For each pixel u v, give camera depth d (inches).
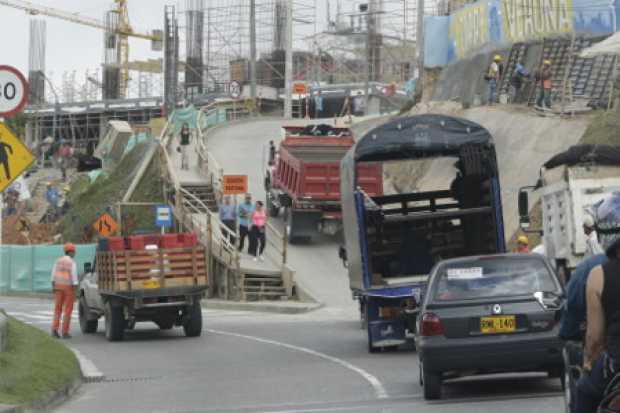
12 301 3769.7
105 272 2194.9
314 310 2859.3
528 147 3464.6
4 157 1326.3
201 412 1170.0
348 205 1870.1
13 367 1310.3
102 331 2442.2
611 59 3631.9
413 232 1859.0
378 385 1322.6
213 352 1887.3
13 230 5433.1
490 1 4419.3
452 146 1749.5
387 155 1817.2
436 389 1155.3
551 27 4013.3
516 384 1267.2
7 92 1330.0
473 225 1835.6
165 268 2155.5
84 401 1299.2
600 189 1738.4
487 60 4446.4
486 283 1165.7
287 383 1398.9
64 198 6205.7
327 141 3609.7
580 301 611.5
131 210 4355.3
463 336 1137.4
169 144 5177.2
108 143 7347.4
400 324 1731.1
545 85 3666.3
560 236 1784.0
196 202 4052.7
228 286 3257.9
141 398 1311.5
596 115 3316.9
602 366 570.6
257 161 5007.4
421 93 5073.8
